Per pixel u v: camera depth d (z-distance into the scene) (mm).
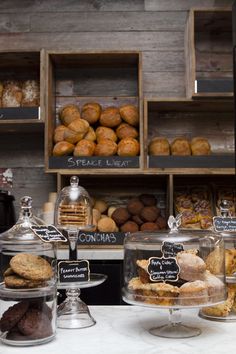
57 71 3184
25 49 3023
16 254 1217
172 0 3248
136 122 2943
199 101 2895
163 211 3096
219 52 3215
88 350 1117
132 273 1301
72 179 1572
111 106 3152
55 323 1227
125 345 1157
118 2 3246
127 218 2809
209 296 1180
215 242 1314
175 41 3232
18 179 3152
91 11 3246
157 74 3213
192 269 1195
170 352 1097
